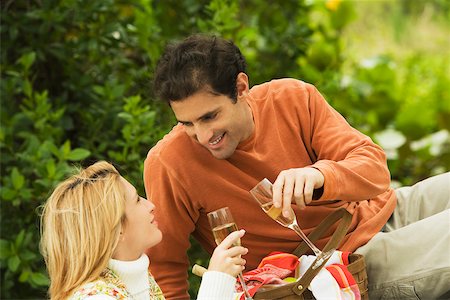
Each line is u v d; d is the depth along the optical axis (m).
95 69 5.27
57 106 5.14
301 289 3.13
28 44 5.20
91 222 3.01
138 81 5.21
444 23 10.10
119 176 3.17
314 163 3.69
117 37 5.41
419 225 3.54
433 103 7.55
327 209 3.62
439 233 3.47
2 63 5.10
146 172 3.62
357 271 3.31
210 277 3.04
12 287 5.05
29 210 4.91
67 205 3.05
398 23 10.04
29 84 4.89
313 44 6.56
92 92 5.19
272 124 3.60
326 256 3.19
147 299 3.15
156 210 3.57
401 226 3.83
